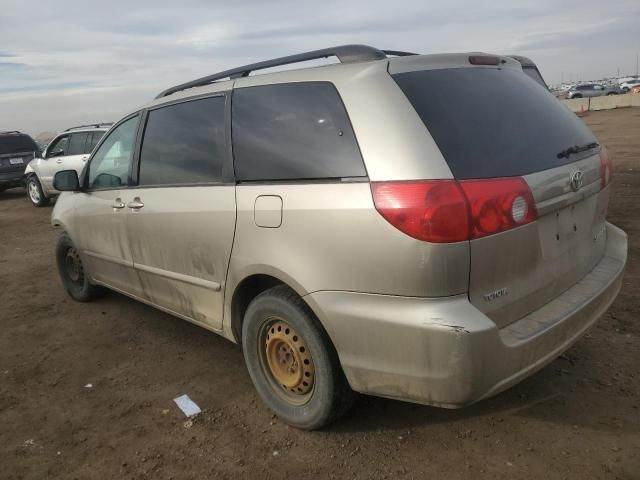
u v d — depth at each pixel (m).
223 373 3.71
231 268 3.09
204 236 3.25
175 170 3.56
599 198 3.14
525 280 2.54
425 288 2.28
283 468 2.69
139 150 3.91
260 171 2.94
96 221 4.41
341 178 2.54
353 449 2.79
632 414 2.92
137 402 3.40
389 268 2.35
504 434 2.82
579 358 3.53
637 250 5.60
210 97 3.36
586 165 2.93
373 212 2.37
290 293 2.82
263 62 3.18
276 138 2.90
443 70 2.68
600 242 3.26
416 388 2.38
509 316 2.49
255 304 2.97
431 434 2.87
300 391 2.92
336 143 2.60
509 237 2.40
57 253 5.34
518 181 2.45
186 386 3.56
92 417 3.27
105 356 4.10
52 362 4.06
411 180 2.30
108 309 5.08
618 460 2.57
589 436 2.76
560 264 2.77
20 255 7.73
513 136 2.62
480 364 2.25
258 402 3.30
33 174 12.78
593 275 3.04
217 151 3.23
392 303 2.38
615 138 17.61
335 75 2.71
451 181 2.28
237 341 3.31
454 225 2.24
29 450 2.97
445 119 2.46
